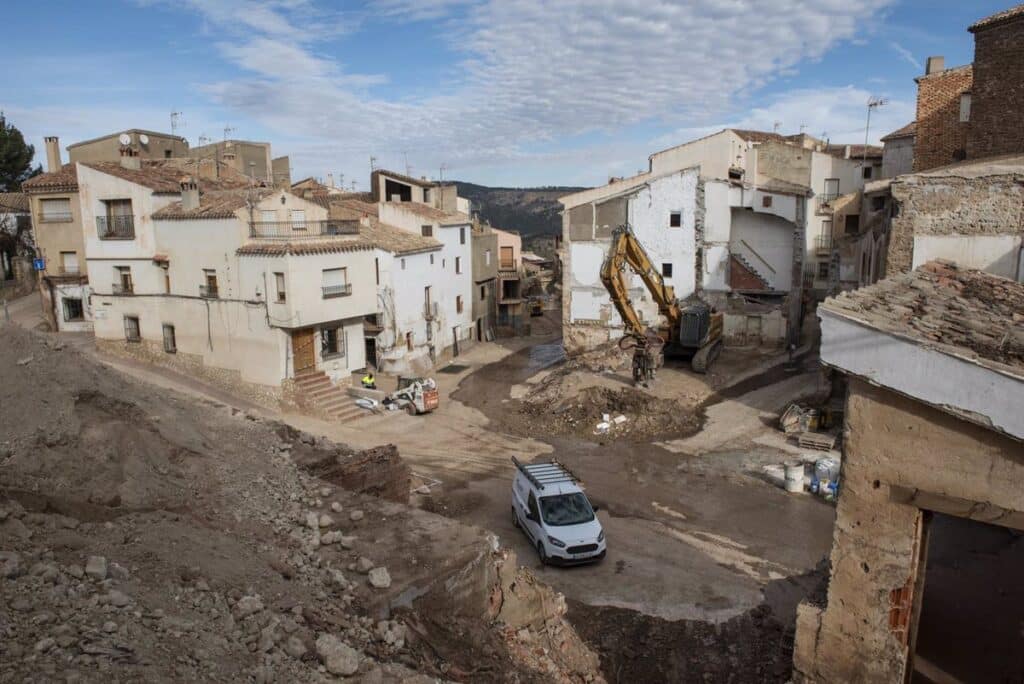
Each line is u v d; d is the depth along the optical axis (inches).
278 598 341.4
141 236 1279.5
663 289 1424.7
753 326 1608.0
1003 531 531.5
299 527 445.1
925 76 1251.8
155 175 1366.9
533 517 729.6
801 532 770.8
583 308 1665.8
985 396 279.6
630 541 753.0
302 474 538.6
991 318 351.3
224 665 259.8
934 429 301.6
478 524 797.2
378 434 1111.6
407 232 1710.1
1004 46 971.3
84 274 1588.3
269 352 1156.5
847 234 1712.6
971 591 451.2
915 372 296.5
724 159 1616.6
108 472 389.1
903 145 1775.3
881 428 314.7
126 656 240.1
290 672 274.8
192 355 1256.8
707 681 484.4
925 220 641.0
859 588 328.8
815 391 1240.2
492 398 1370.6
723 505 845.2
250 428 598.5
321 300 1167.6
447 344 1788.9
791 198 1560.0
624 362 1453.0
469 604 426.3
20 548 296.4
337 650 294.2
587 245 1648.6
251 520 431.2
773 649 517.3
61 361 462.0
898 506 315.0
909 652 332.2
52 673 216.1
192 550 356.5
